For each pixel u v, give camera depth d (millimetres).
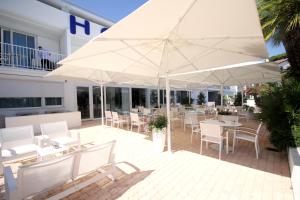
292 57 5074
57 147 4020
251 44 3322
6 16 8742
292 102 3947
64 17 10727
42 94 9367
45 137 4223
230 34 2922
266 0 4547
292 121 3961
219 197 2727
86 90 11820
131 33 2805
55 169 2293
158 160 4270
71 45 11523
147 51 4109
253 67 6531
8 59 8875
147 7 2033
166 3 1989
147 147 5375
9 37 9109
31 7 9328
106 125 9547
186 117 6637
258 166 3834
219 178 3328
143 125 8250
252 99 18359
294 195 2633
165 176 3443
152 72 6262
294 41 4734
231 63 4953
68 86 10586
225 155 4566
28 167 1987
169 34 3068
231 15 2273
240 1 1927
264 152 4770
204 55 4316
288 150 4004
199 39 3277
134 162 4152
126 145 5602
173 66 5398
